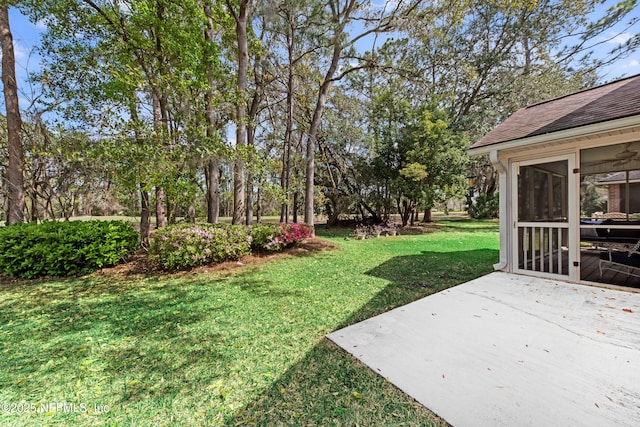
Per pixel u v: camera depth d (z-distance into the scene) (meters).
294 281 4.60
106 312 3.33
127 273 5.08
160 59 6.49
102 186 7.12
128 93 6.32
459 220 17.61
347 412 1.66
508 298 3.46
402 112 12.62
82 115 6.64
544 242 4.49
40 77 6.70
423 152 11.47
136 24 6.21
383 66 9.45
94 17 6.20
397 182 12.01
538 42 12.59
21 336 2.73
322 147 13.44
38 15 6.05
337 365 2.13
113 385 1.98
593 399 1.65
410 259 6.24
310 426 1.56
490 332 2.55
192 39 6.63
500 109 14.08
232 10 7.02
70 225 5.80
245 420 1.62
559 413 1.55
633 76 4.73
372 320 2.92
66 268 4.88
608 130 3.33
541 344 2.31
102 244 5.32
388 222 12.64
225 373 2.09
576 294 3.54
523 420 1.50
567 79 12.30
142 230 6.82
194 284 4.47
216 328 2.87
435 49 13.41
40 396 1.87
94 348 2.49
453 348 2.29
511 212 4.80
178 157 5.04
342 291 4.02
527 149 4.52
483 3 11.60
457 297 3.53
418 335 2.54
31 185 7.44
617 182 6.27
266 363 2.21
